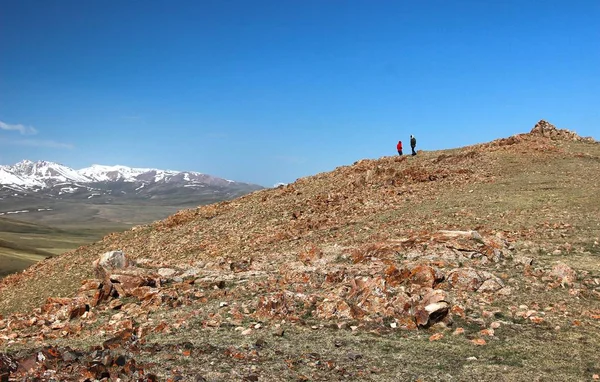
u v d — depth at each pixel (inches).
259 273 921.5
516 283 750.5
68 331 686.5
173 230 1828.2
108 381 404.8
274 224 1571.1
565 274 773.9
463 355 507.2
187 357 487.2
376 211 1508.4
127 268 949.2
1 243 6481.3
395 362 487.2
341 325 605.3
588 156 1990.7
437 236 989.2
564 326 587.8
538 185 1576.0
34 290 1384.1
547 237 1024.9
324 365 474.9
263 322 629.3
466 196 1525.6
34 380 395.2
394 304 645.3
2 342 673.0
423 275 750.5
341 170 2341.3
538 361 489.1
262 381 430.0
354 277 780.0
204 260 1270.9
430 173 1905.8
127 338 574.9
